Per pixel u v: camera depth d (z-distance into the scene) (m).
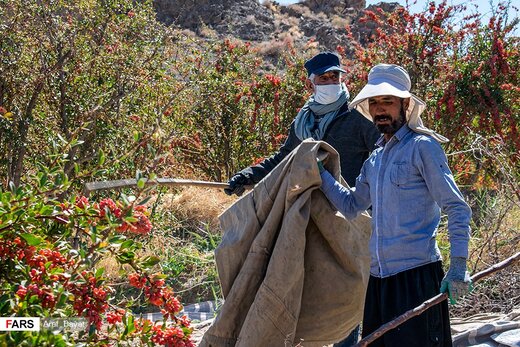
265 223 4.45
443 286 3.93
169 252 8.63
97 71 9.45
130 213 3.59
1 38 8.78
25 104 8.95
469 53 12.59
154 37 10.22
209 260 8.35
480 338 5.64
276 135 13.10
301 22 34.56
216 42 13.23
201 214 9.94
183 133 10.82
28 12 9.13
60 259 3.54
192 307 7.53
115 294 7.32
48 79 9.04
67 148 4.01
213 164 12.95
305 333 4.48
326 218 4.46
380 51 13.20
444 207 4.00
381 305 4.16
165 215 9.48
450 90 12.12
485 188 10.00
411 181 4.11
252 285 4.41
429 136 4.18
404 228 4.11
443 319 4.17
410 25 12.75
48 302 3.37
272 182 4.51
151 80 9.95
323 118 5.37
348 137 5.32
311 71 5.43
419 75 12.52
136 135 4.78
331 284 4.48
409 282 4.10
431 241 4.14
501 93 12.23
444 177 4.01
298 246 4.26
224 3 33.94
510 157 11.23
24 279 3.50
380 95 4.18
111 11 9.78
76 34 9.44
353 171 5.33
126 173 8.23
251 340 4.22
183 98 11.16
